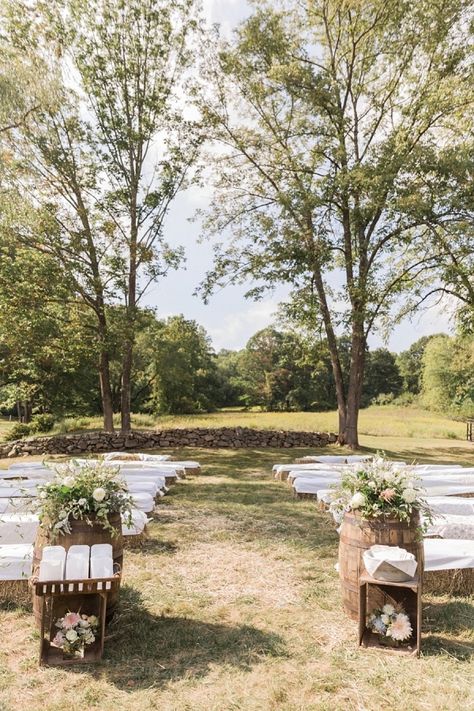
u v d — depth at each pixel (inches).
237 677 131.1
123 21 634.2
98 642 143.0
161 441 678.5
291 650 145.0
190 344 796.6
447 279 608.7
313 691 125.7
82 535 155.6
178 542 245.4
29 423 914.7
